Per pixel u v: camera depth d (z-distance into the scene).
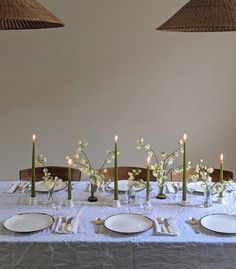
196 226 2.07
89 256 1.92
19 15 1.56
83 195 2.51
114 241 1.90
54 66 3.62
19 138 3.72
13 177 3.78
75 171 2.96
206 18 1.68
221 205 2.36
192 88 3.67
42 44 3.58
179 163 3.76
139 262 1.92
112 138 3.73
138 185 2.36
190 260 1.91
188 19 1.72
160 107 3.70
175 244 1.89
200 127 3.73
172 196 2.49
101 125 3.72
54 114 3.69
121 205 2.35
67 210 2.28
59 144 3.74
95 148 3.75
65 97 3.67
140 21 3.56
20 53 3.59
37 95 3.66
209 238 1.93
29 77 3.63
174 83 3.66
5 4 1.56
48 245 1.90
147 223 2.09
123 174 3.02
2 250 1.91
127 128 3.72
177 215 2.21
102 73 3.63
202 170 2.49
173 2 3.53
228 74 3.65
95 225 2.09
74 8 3.53
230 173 2.91
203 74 3.65
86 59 3.61
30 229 2.01
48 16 1.67
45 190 2.55
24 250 1.91
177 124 3.72
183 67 3.64
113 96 3.67
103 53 3.60
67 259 1.92
